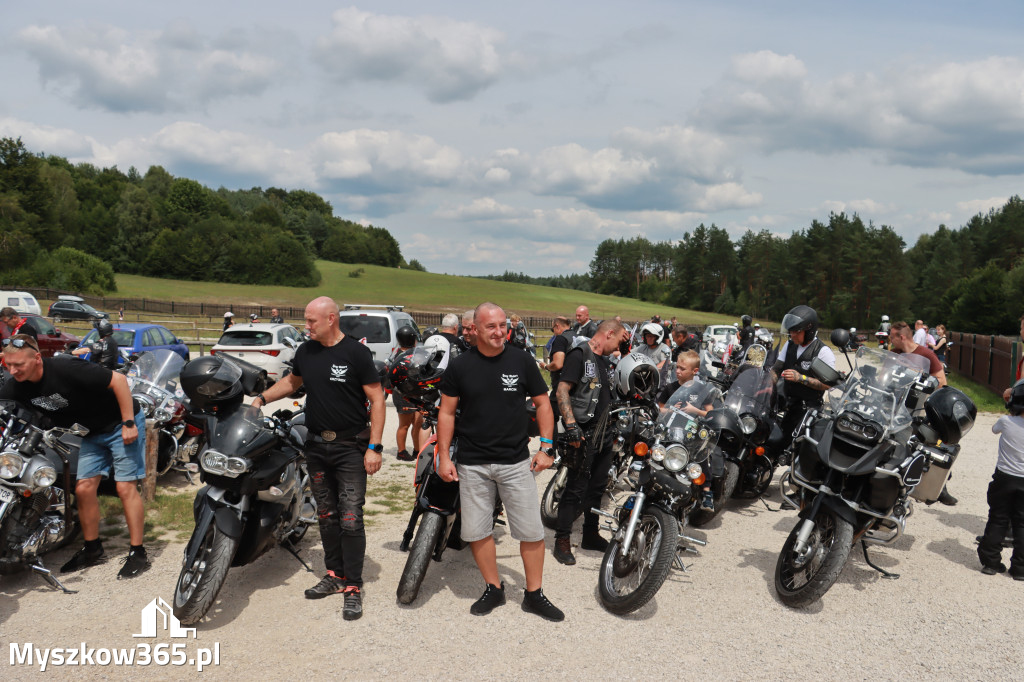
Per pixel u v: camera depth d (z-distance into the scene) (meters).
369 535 5.85
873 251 84.06
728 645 4.01
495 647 3.91
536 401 4.32
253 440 4.21
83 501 4.82
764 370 6.66
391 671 3.62
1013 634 4.24
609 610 4.41
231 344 13.84
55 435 4.72
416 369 4.87
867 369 4.95
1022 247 83.19
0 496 4.26
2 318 8.46
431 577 4.91
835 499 4.57
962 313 65.12
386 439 10.14
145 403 6.30
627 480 4.66
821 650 3.98
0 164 76.88
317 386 4.34
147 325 15.27
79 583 4.64
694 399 4.86
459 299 98.00
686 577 5.03
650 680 3.59
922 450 4.91
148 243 106.75
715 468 5.49
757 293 111.69
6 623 4.07
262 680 3.50
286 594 4.55
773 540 5.91
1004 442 5.18
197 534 4.10
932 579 5.12
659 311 105.00
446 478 4.27
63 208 98.50
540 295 114.31
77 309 34.00
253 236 111.00
